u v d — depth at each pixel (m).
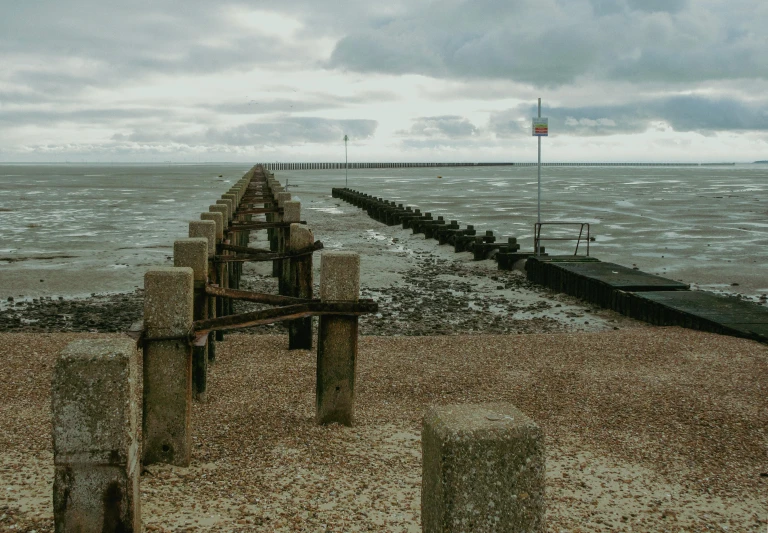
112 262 21.91
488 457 2.88
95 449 3.81
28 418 6.81
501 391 8.11
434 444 2.96
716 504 5.28
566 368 9.09
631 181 100.06
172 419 5.49
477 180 105.19
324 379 6.64
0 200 50.81
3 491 5.02
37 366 8.75
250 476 5.43
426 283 19.16
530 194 63.53
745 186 80.88
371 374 8.80
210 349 9.44
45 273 19.83
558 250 25.27
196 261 7.79
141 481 5.25
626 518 4.99
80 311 15.16
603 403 7.65
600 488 5.49
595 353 9.91
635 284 15.38
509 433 2.89
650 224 34.16
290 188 74.50
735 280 19.20
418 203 51.44
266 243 28.70
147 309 5.34
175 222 34.91
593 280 16.12
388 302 16.50
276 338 11.48
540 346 10.38
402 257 24.39
